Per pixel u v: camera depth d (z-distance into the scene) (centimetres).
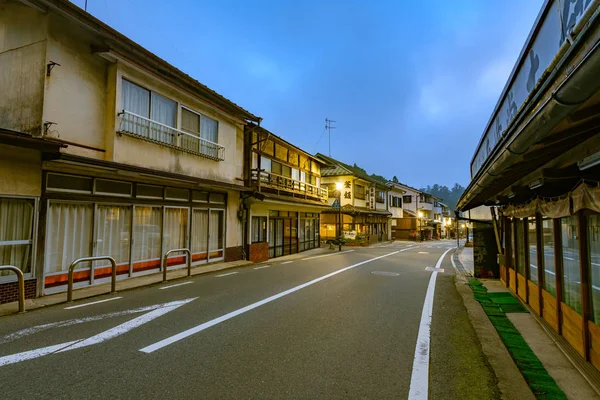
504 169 374
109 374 360
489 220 1126
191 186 1111
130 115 873
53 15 713
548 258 563
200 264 1191
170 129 1009
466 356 429
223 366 386
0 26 731
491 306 698
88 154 788
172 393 323
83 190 791
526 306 677
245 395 322
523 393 334
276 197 1531
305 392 331
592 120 249
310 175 2267
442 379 364
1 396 312
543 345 470
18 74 712
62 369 370
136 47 859
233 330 514
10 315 567
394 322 577
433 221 5331
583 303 393
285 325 545
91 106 801
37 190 688
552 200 484
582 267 395
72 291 723
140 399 311
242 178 1434
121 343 451
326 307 668
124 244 905
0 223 637
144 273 961
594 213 374
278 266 1318
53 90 709
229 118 1295
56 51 718
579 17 223
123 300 691
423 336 506
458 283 1011
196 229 1180
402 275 1146
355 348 451
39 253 693
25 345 437
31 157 677
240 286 870
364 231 3175
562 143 305
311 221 2322
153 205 991
